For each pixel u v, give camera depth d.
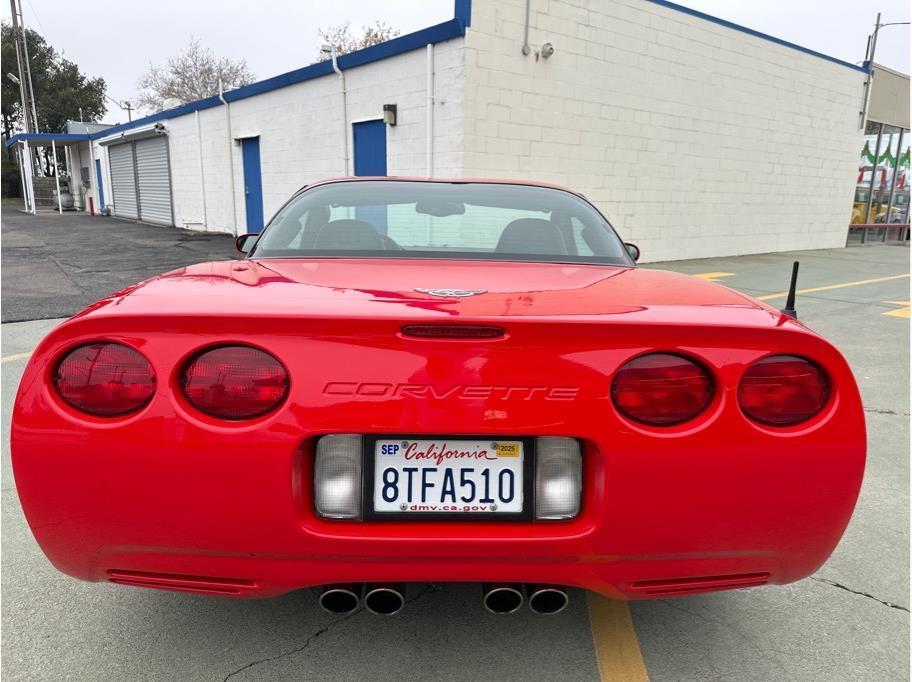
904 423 3.95
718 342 1.44
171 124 19.05
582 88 10.72
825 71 15.44
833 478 1.46
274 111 13.84
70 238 15.74
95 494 1.40
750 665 1.81
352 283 1.73
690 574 1.51
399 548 1.42
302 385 1.38
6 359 4.96
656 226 12.71
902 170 21.02
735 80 13.38
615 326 1.40
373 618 1.98
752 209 14.73
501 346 1.39
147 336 1.40
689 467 1.42
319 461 1.43
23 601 2.04
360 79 11.20
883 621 2.03
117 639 1.86
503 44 9.59
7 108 50.12
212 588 1.50
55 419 1.39
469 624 1.96
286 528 1.40
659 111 12.07
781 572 1.55
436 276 1.86
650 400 1.42
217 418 1.39
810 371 1.46
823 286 10.12
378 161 11.13
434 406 1.39
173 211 20.16
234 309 1.44
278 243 2.24
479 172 9.73
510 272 1.97
